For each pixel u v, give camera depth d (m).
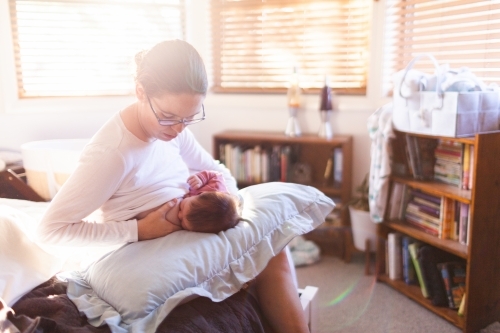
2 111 2.61
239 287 1.28
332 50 2.89
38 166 2.10
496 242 1.98
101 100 2.87
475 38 2.30
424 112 2.07
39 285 1.28
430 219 2.24
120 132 1.23
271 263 1.44
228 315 1.21
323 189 2.75
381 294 2.35
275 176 2.87
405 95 2.15
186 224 1.33
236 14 3.04
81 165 1.21
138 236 1.30
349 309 2.20
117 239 1.28
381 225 2.46
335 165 2.81
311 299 1.67
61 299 1.18
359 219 2.62
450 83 2.01
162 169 1.40
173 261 1.20
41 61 2.75
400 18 2.66
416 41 2.59
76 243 1.24
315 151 2.94
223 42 3.11
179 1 3.04
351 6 2.79
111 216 1.32
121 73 2.94
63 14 2.76
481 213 1.91
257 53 3.05
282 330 1.38
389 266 2.45
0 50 2.57
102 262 1.25
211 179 1.51
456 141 2.09
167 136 1.26
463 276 2.14
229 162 2.94
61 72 2.81
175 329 1.08
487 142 1.87
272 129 3.05
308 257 2.71
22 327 1.02
